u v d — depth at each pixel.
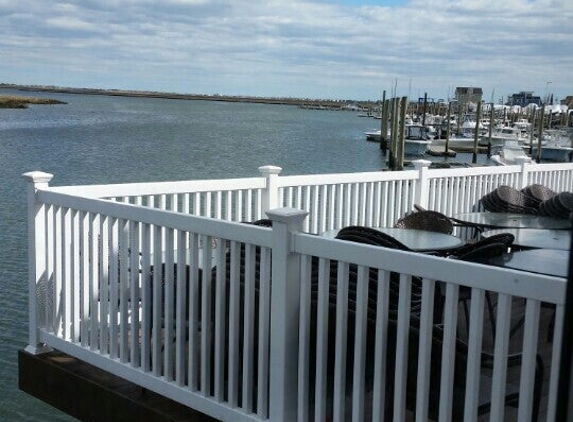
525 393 2.56
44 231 4.71
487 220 6.51
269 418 3.46
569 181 9.95
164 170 36.75
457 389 3.12
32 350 4.79
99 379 4.36
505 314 2.58
